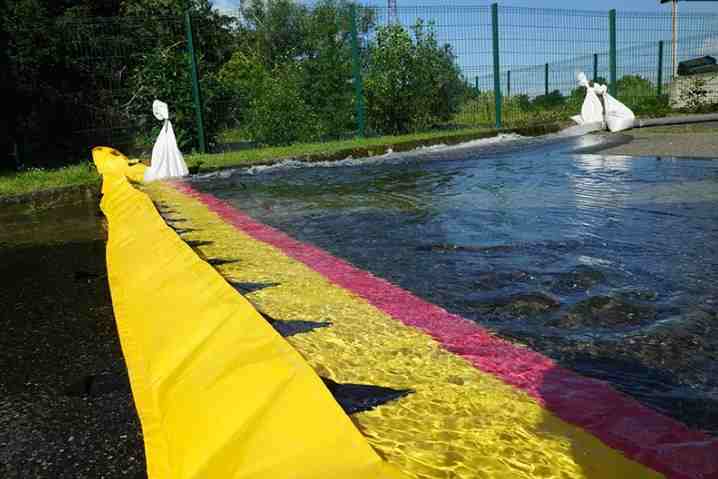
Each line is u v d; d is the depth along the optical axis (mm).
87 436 1689
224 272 2932
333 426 1253
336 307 2340
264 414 1354
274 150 9141
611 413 1454
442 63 12125
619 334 1985
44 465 1557
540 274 2682
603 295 2363
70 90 11016
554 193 4809
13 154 10531
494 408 1484
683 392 1573
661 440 1331
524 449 1281
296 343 1946
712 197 4262
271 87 10883
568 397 1545
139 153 10617
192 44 9523
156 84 9883
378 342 1954
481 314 2229
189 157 8977
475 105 12711
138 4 15477
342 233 3781
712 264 2695
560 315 2180
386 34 11648
